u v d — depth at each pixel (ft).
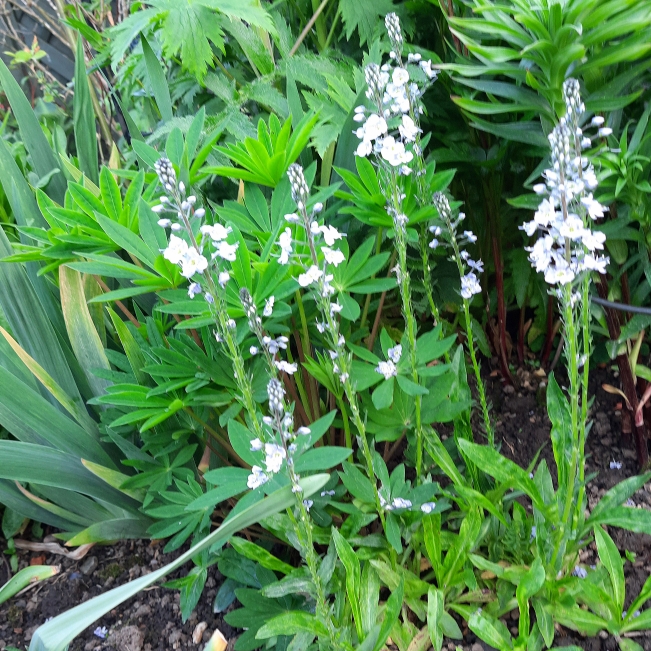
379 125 1.96
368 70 1.94
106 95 4.80
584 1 2.15
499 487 2.43
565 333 2.20
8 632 2.77
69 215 2.35
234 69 3.61
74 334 2.76
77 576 2.99
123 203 2.45
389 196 2.20
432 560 2.38
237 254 2.13
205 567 2.66
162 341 2.75
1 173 3.06
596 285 2.82
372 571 2.36
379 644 2.12
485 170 3.29
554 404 2.32
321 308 2.04
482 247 3.61
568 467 2.28
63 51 6.49
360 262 2.41
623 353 2.86
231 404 2.53
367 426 2.58
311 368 2.40
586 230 1.74
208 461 2.88
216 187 3.46
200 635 2.65
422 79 2.60
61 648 1.79
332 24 3.55
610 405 3.32
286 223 2.29
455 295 3.52
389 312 3.69
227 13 2.81
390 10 3.26
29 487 3.19
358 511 2.43
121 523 2.93
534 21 2.24
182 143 2.51
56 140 3.93
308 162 3.01
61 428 2.66
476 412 3.43
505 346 3.52
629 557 2.48
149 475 2.73
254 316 1.89
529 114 2.93
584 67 2.36
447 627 2.31
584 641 2.35
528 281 3.44
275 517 2.41
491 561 2.53
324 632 2.11
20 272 2.69
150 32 3.54
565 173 1.76
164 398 2.54
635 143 2.50
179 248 1.78
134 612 2.78
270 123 2.51
